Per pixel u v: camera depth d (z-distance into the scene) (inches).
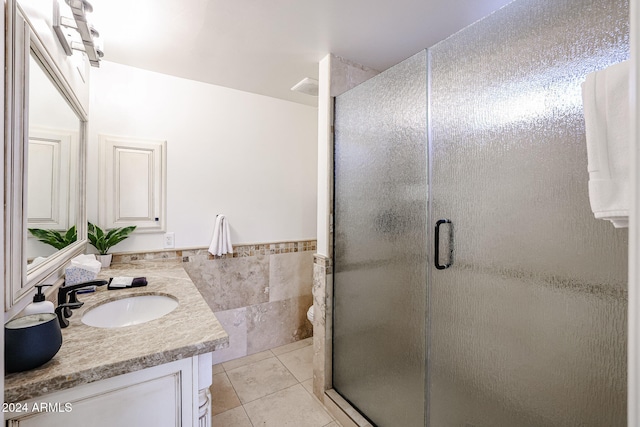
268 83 86.2
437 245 47.2
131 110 75.4
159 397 32.1
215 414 66.2
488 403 41.6
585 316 32.3
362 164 63.8
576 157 32.5
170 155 80.7
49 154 44.6
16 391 25.0
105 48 66.8
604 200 23.8
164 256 79.3
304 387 76.9
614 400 30.5
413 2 51.9
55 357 29.6
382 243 59.0
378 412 59.6
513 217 38.2
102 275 62.1
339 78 71.2
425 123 50.2
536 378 36.4
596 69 31.0
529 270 36.8
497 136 39.8
